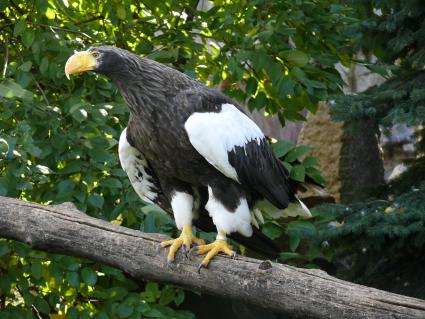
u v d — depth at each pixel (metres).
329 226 9.66
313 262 12.23
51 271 9.52
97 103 10.27
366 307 5.78
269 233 9.84
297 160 9.87
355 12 11.46
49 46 10.16
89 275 9.52
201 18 11.48
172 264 7.02
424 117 8.92
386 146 18.77
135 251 7.08
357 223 9.25
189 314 10.49
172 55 10.67
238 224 7.84
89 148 9.52
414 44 10.39
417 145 11.02
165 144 7.78
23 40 10.05
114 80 7.79
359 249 9.97
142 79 7.69
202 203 8.41
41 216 7.30
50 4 10.62
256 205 8.62
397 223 9.16
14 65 10.11
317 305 6.01
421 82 9.51
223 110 7.84
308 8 11.17
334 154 15.11
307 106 11.26
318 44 11.75
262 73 11.78
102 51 7.70
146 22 11.49
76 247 7.21
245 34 11.10
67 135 9.59
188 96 7.71
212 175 7.86
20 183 8.84
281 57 10.74
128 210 9.93
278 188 8.33
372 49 10.52
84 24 11.45
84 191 9.61
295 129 19.59
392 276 10.19
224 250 7.08
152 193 8.66
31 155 9.67
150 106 7.69
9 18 11.44
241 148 7.80
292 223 9.86
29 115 9.76
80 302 10.76
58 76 10.04
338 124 15.16
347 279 10.47
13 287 10.88
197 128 7.51
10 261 10.47
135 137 8.00
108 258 7.16
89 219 7.27
